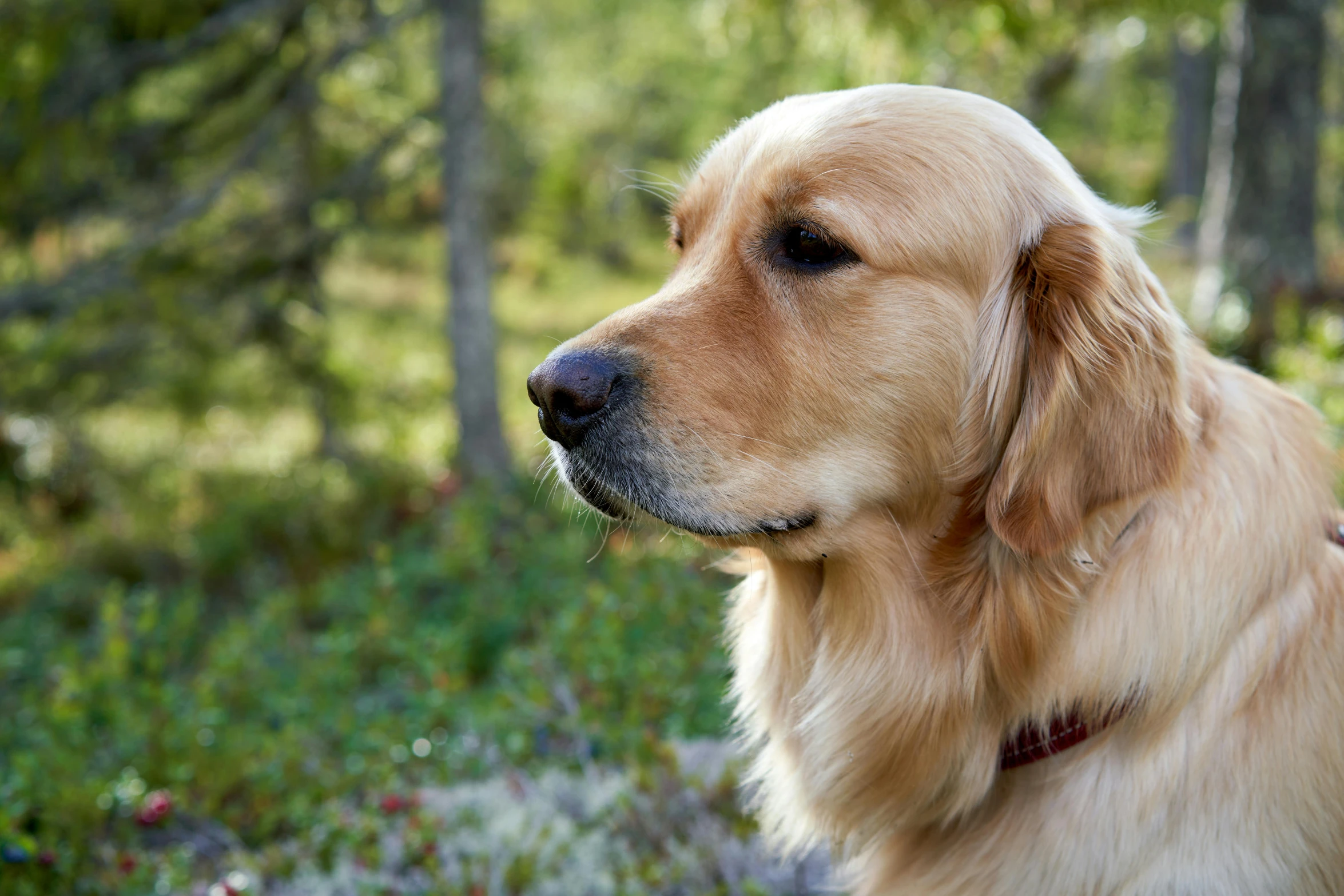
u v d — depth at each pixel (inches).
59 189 315.6
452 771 146.6
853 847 95.8
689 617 164.2
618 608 167.8
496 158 488.1
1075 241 82.7
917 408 85.7
